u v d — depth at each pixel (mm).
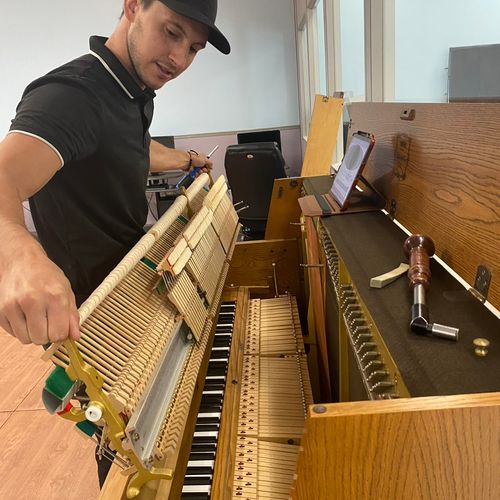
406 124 1079
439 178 887
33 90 978
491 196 690
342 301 958
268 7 5359
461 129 803
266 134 5305
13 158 798
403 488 483
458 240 793
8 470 1932
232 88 5641
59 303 536
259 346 1494
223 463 980
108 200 1197
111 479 810
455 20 1645
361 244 997
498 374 545
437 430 458
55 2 5180
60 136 894
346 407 471
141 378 751
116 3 5203
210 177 1732
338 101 2178
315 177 1964
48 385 615
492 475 466
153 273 1014
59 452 2006
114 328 808
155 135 5805
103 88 1078
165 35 1088
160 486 829
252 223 3549
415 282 742
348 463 481
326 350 1510
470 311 682
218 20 5387
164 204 5031
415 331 639
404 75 1791
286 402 1219
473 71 1403
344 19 2750
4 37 5258
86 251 1217
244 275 1971
